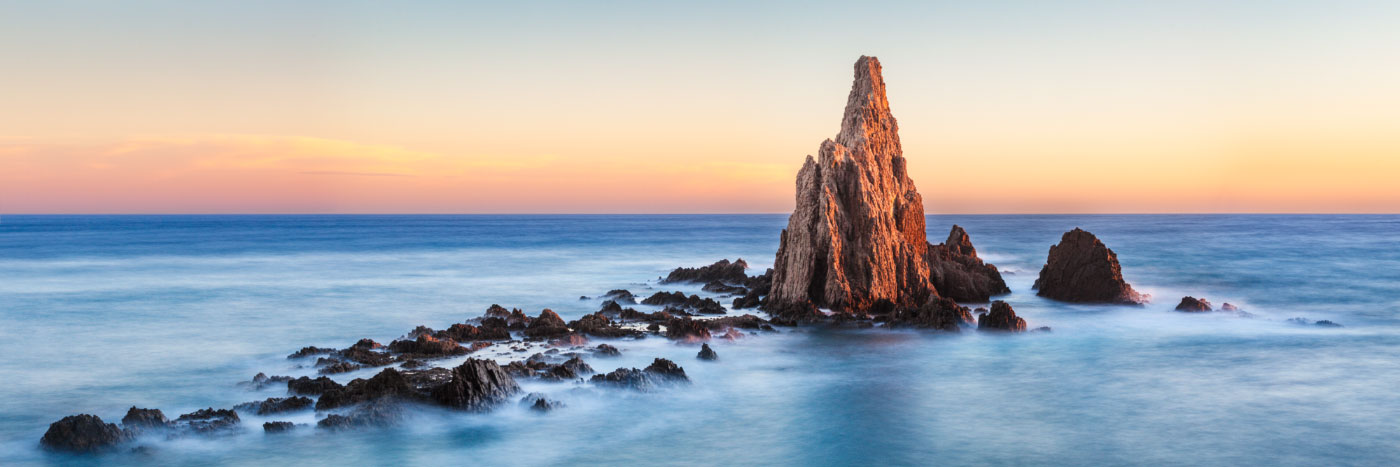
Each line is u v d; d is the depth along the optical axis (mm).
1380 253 124750
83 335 58531
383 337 57562
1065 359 49406
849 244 64125
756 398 40969
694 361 48031
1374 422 36812
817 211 64875
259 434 34188
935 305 58969
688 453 33312
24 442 34094
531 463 32000
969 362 48656
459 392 36938
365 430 34469
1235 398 40844
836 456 33031
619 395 39844
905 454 33250
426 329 54469
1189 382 44000
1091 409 39188
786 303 64312
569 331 53812
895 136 74500
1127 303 69875
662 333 55125
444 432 35062
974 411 39000
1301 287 83938
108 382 44125
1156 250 133000
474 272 106938
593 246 168250
